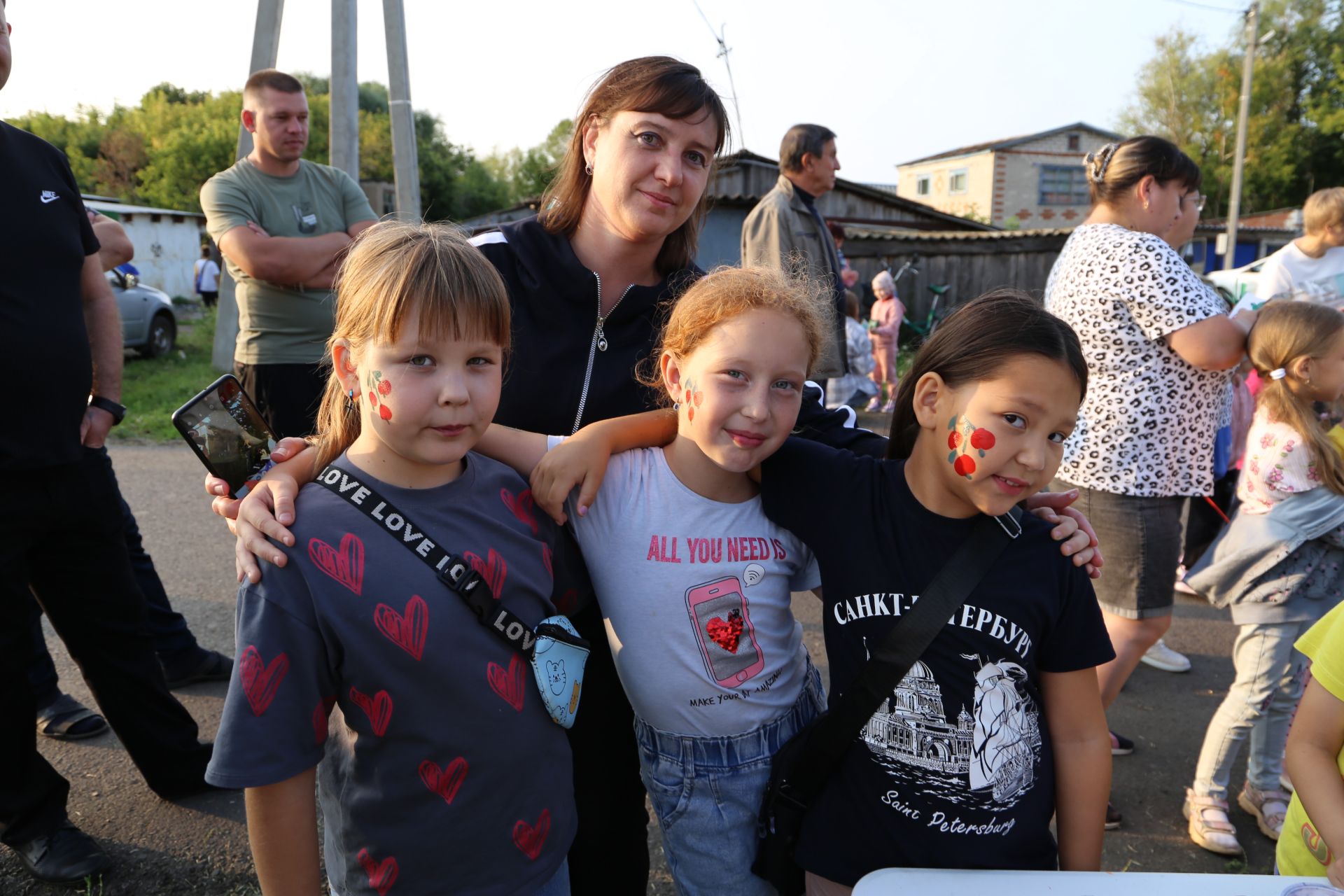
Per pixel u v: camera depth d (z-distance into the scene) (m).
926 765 1.40
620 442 1.53
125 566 2.36
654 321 1.78
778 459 1.56
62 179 2.14
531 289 1.72
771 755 1.56
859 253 14.72
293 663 1.23
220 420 1.35
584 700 1.72
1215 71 32.84
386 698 1.28
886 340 10.16
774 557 1.54
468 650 1.32
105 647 2.35
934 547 1.42
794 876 1.52
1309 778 1.47
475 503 1.39
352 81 7.08
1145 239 2.45
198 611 3.96
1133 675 3.62
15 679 2.14
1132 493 2.48
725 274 1.48
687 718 1.54
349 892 1.37
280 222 3.67
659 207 1.64
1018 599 1.38
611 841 1.80
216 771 1.20
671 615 1.50
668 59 1.65
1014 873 1.24
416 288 1.23
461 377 1.28
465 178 41.91
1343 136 31.73
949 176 37.41
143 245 22.64
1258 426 2.51
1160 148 2.57
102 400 2.29
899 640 1.40
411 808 1.32
